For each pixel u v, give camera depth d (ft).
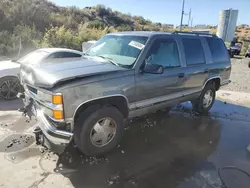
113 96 10.20
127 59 11.65
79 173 9.56
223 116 17.51
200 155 11.48
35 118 10.44
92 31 57.21
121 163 10.44
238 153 11.83
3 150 10.98
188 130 14.56
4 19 44.83
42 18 54.85
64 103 8.83
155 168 10.17
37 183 8.78
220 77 17.87
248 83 31.68
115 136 11.05
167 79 12.87
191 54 14.88
